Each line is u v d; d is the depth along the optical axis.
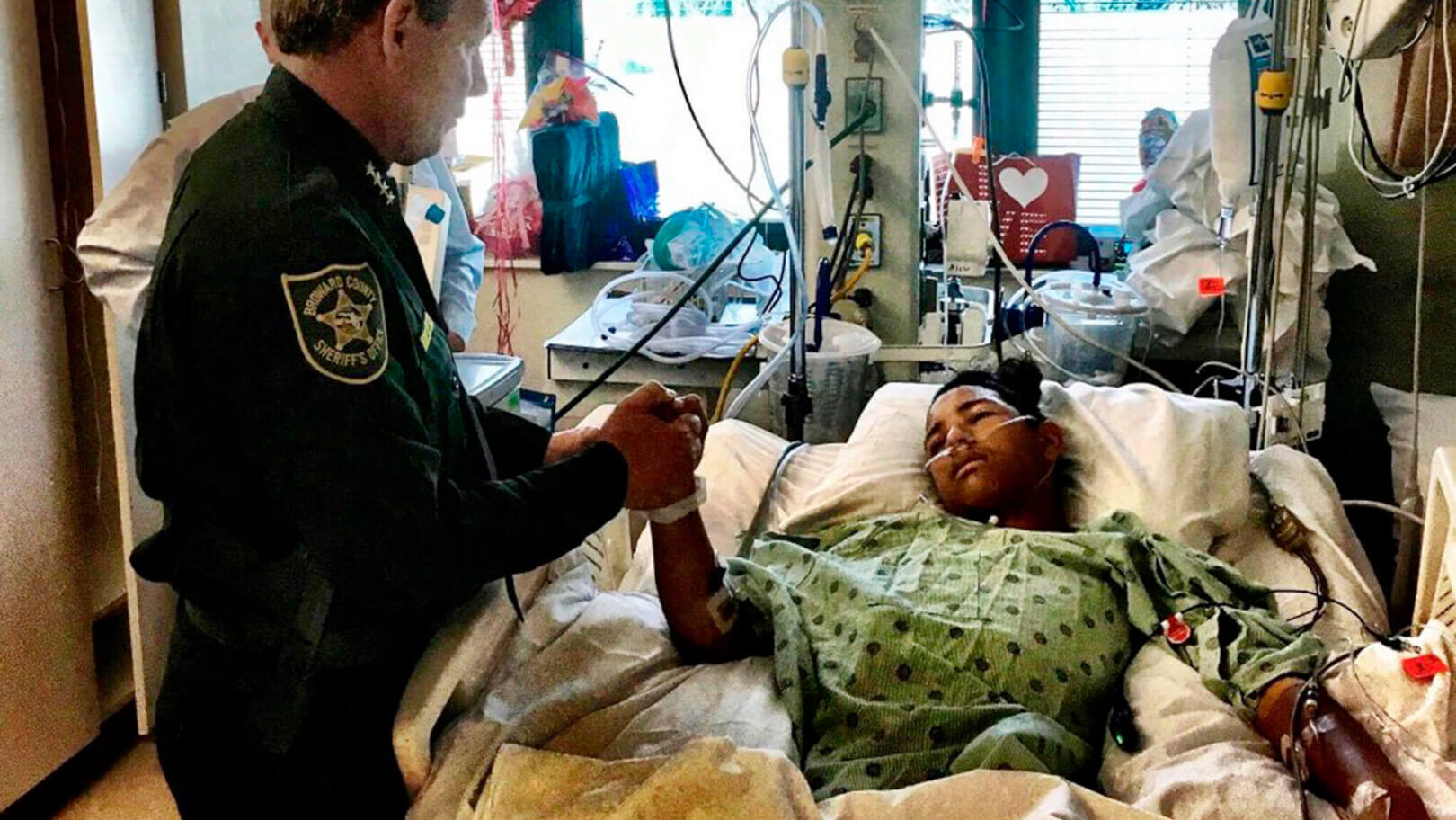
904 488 2.05
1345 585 1.92
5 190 2.10
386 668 1.40
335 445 1.21
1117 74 3.20
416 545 1.24
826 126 2.65
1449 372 2.86
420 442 1.27
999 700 1.61
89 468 2.40
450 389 1.45
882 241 2.75
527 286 3.40
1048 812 1.31
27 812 2.30
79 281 2.30
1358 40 1.95
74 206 2.29
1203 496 1.98
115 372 2.21
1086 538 1.81
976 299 2.94
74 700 2.33
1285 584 1.94
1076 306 2.76
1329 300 2.91
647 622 1.70
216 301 1.23
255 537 1.33
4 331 2.11
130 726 2.56
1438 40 1.88
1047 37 3.20
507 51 3.17
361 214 1.31
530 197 3.28
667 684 1.60
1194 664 1.67
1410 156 2.02
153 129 2.35
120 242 2.02
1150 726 1.60
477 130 3.40
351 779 1.39
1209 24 3.14
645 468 1.50
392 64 1.30
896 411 2.21
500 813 1.35
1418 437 2.52
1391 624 2.28
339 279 1.23
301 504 1.23
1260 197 2.27
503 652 1.58
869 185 2.72
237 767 1.38
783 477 2.23
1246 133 2.58
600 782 1.37
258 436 1.23
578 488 1.39
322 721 1.36
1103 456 2.03
